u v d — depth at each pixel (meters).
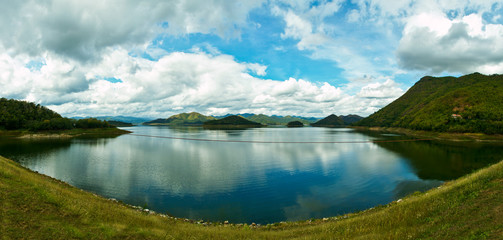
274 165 68.56
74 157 78.44
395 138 160.75
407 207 20.56
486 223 12.77
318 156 85.56
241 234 19.19
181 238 16.30
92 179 49.25
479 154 82.31
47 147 104.25
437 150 95.12
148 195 39.88
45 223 13.35
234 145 126.94
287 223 26.27
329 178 52.44
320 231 19.70
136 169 60.97
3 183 17.02
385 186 45.28
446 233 13.35
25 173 27.45
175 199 38.28
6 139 138.12
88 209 17.33
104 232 14.12
